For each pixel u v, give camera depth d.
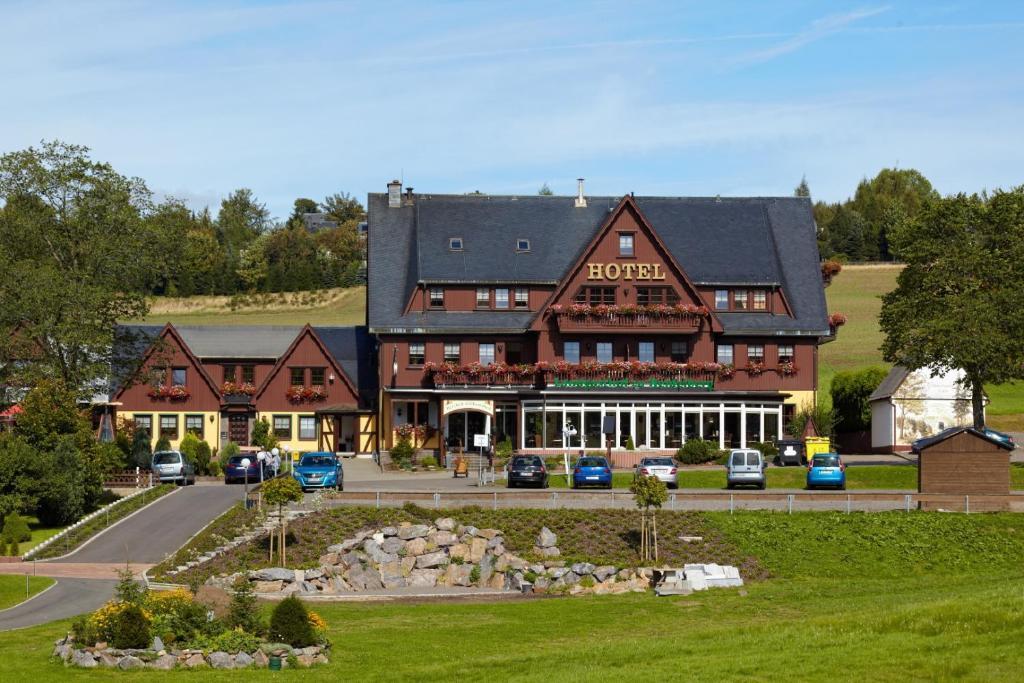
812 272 89.31
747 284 86.62
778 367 85.94
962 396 84.44
